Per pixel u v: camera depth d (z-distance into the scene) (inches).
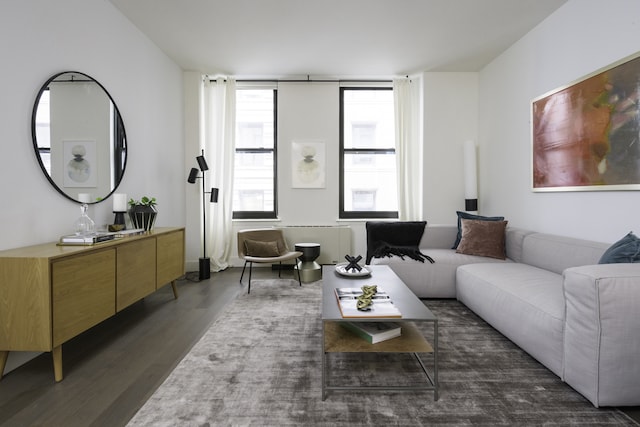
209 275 157.3
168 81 153.7
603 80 95.6
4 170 73.9
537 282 86.0
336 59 157.4
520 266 108.0
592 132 99.6
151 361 77.4
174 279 122.8
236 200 185.2
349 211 185.2
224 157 174.6
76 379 69.4
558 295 75.3
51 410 58.9
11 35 75.2
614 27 93.4
